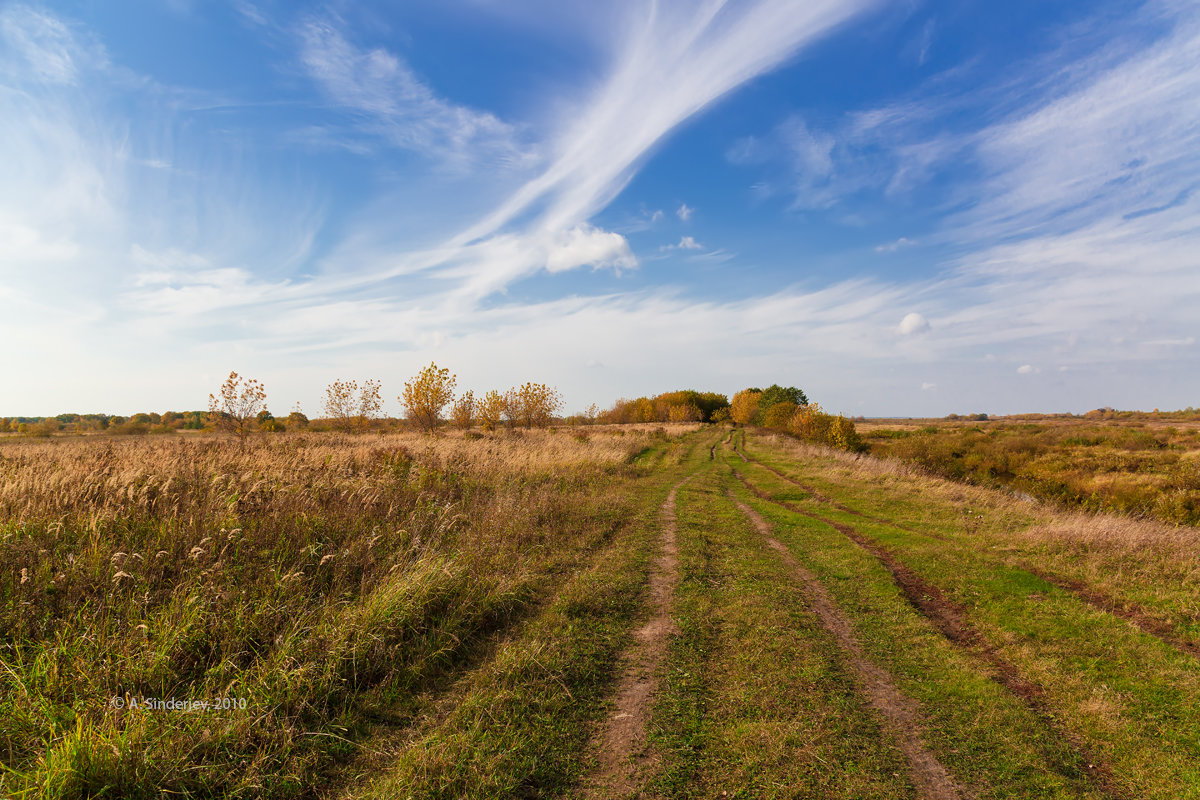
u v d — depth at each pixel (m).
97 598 5.15
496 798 3.34
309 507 8.30
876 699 4.90
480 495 12.12
